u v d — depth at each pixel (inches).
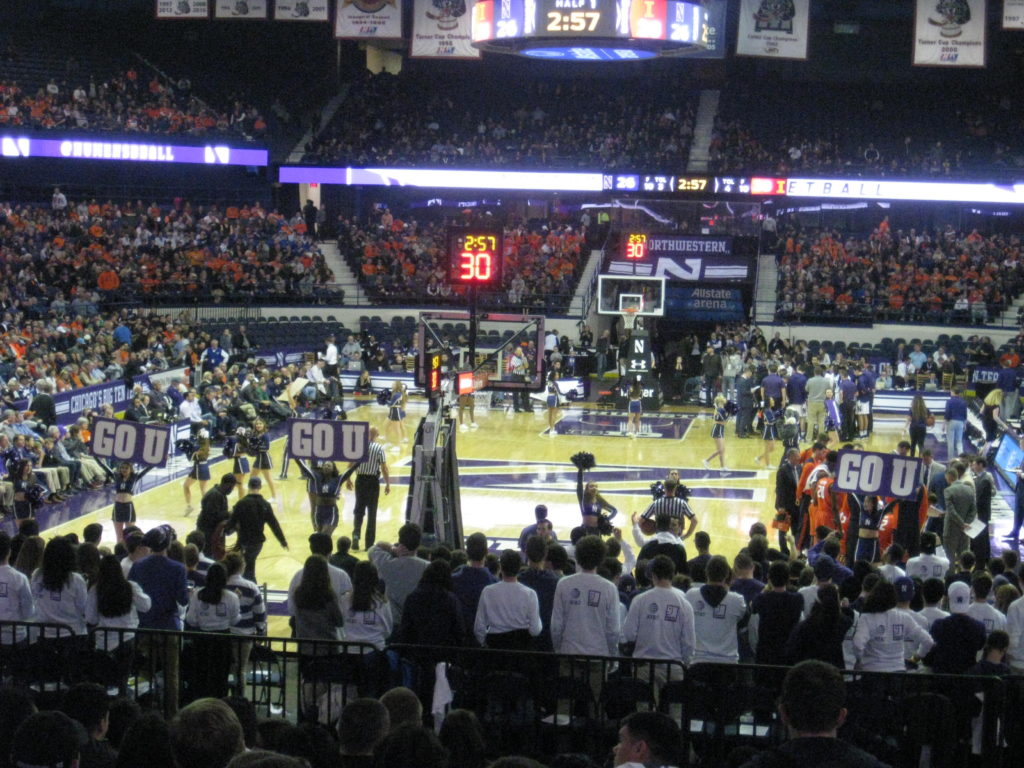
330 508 691.4
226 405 1101.1
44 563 379.6
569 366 1430.9
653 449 1099.9
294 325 1486.2
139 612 387.5
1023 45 1801.2
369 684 351.6
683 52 1183.6
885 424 1295.5
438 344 678.5
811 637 345.7
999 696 326.6
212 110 1668.3
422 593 361.7
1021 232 1729.8
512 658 348.2
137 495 867.4
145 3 1734.7
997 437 1013.2
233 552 396.2
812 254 1593.3
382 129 1753.2
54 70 1620.3
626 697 333.1
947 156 1689.2
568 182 1649.9
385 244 1648.6
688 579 407.8
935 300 1499.8
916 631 358.3
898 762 325.4
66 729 202.5
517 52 1190.9
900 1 1772.9
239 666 365.7
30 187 1540.4
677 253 1587.1
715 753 332.5
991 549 758.5
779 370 1197.1
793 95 1847.9
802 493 692.1
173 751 191.6
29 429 869.8
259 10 1414.9
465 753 230.4
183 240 1534.2
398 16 1406.3
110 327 1250.6
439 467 625.9
